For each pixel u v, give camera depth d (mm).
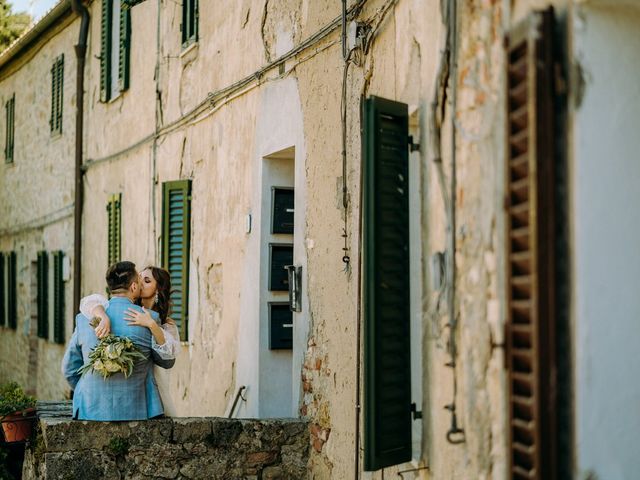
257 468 5676
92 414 5391
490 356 3332
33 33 14695
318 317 5789
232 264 7414
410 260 4414
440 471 3811
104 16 11523
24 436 5793
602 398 2848
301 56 6191
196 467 5551
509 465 3039
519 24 3023
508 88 3051
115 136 11156
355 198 5250
